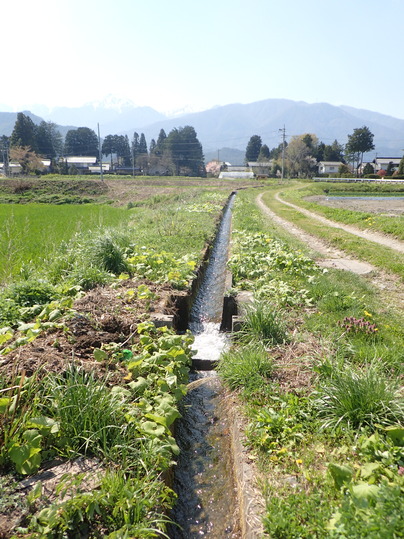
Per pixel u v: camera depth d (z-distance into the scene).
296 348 5.33
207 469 3.75
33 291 6.18
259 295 7.19
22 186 48.50
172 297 7.09
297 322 6.23
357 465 3.11
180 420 4.47
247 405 4.20
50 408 3.42
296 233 16.75
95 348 4.48
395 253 11.62
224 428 4.31
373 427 3.50
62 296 6.46
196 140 119.94
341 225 19.36
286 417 3.79
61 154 115.44
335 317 6.31
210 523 3.17
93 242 8.79
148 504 2.72
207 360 5.84
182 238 12.41
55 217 21.36
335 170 103.69
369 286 8.42
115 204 40.84
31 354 4.23
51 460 3.07
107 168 116.25
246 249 11.41
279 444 3.50
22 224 17.06
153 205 34.16
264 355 4.99
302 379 4.53
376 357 4.76
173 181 66.38
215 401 4.87
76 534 2.45
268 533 2.61
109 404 3.49
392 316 6.65
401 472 2.84
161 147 121.88
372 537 2.12
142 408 3.69
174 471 3.71
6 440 2.96
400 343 5.37
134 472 3.02
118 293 6.95
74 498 2.51
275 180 75.94
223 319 7.29
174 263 9.05
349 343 5.20
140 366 4.39
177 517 3.23
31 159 87.06
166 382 4.18
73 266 8.15
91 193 49.66
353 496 2.47
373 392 3.68
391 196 45.50
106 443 3.22
